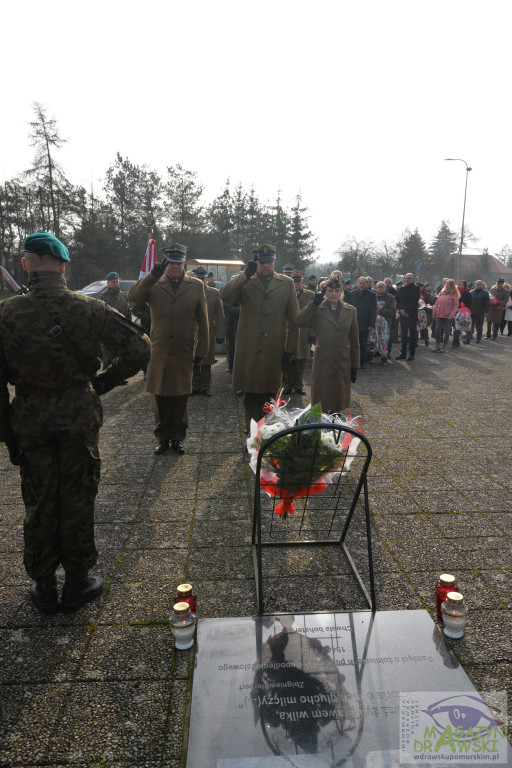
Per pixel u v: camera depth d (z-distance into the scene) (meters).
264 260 4.91
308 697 1.96
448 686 2.03
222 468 4.56
